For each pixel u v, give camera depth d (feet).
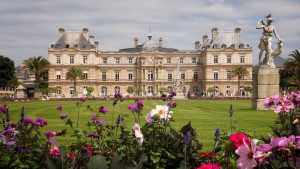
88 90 418.72
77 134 36.58
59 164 22.65
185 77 491.31
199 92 488.44
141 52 483.92
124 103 224.53
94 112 139.54
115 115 119.96
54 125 87.92
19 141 31.73
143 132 31.22
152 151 28.86
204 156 28.27
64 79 465.47
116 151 30.68
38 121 34.60
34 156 31.53
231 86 465.47
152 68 482.69
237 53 463.01
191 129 28.96
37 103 239.71
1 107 37.27
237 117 115.03
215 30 485.15
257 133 71.67
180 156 27.55
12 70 445.37
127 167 19.10
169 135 30.76
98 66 487.61
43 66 376.89
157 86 481.46
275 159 18.25
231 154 26.03
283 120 34.22
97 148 32.60
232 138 20.80
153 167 27.84
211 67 466.70
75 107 175.52
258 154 16.14
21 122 33.88
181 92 365.40
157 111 32.65
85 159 27.27
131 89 465.47
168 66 488.85
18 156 29.45
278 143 15.90
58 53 464.65
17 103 239.50
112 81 490.08
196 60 504.02
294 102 31.17
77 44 469.57
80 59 467.93
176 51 543.80
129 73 492.54
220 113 135.74
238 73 433.07
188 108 172.14
